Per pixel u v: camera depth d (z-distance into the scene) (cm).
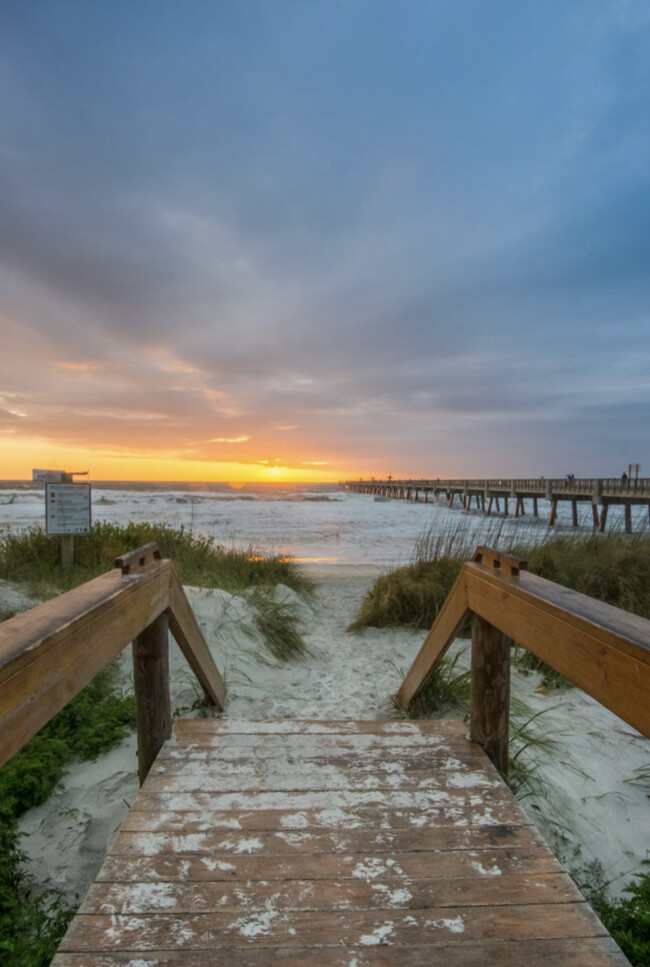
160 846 183
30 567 677
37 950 165
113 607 187
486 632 251
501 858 180
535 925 152
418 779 228
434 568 644
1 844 203
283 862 176
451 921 153
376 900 160
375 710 361
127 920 152
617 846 228
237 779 226
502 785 224
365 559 1237
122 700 332
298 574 801
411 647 505
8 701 118
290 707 364
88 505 650
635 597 546
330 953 142
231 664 415
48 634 139
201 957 140
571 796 255
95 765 274
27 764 249
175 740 260
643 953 166
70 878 202
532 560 625
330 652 499
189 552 773
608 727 331
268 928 149
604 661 146
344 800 212
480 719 255
